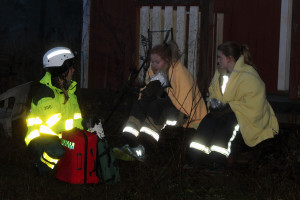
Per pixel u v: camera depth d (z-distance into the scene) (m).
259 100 4.60
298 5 7.96
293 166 4.75
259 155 5.11
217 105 4.78
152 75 5.44
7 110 5.92
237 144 4.87
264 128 4.77
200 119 5.38
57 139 4.25
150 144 5.07
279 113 7.02
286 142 5.54
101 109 7.33
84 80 8.99
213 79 4.93
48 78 4.30
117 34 8.75
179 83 5.18
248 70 4.69
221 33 9.28
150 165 4.77
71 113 4.48
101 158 4.29
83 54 8.98
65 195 4.07
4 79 9.28
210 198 4.14
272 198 4.07
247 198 4.16
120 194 4.12
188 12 8.72
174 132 5.92
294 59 7.99
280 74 9.30
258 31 9.27
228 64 4.77
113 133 6.12
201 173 4.70
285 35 9.20
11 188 4.23
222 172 4.73
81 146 4.18
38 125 4.25
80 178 4.21
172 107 5.21
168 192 4.20
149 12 8.29
